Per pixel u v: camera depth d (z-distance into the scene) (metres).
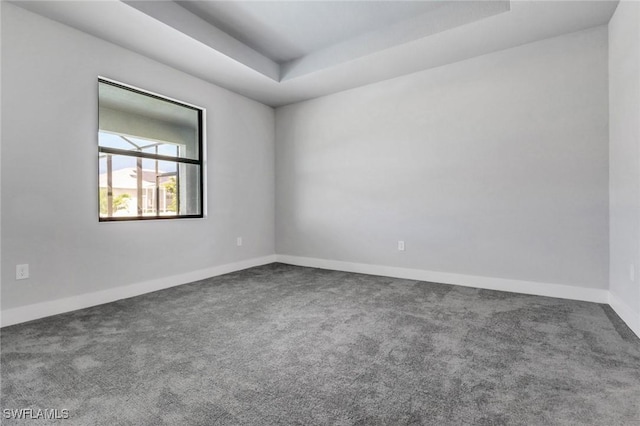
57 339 2.02
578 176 2.77
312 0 2.70
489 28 2.71
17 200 2.33
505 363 1.68
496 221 3.16
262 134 4.62
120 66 2.95
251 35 3.24
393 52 3.13
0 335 2.08
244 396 1.40
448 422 1.22
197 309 2.62
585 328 2.14
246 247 4.36
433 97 3.49
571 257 2.81
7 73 2.29
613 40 2.51
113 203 3.06
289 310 2.58
